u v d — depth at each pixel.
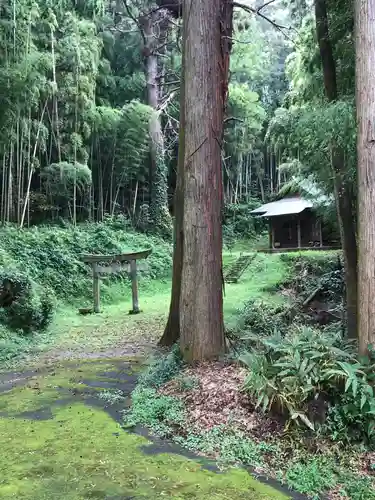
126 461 3.40
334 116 4.31
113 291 15.55
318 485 3.01
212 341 5.34
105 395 5.09
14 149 16.42
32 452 3.57
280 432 3.60
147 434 3.97
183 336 5.48
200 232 5.40
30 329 9.26
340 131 4.39
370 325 3.81
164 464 3.35
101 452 3.57
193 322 5.37
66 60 17.83
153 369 5.57
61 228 17.84
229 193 30.11
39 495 2.89
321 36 6.51
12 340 8.35
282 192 24.77
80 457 3.48
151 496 2.88
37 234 15.59
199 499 2.86
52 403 4.90
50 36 17.25
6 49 13.34
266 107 31.22
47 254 14.73
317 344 3.99
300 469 3.18
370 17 3.84
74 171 17.59
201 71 5.43
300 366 3.73
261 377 3.92
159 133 23.28
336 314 9.92
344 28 6.29
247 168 31.50
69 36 17.75
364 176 3.86
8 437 3.90
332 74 6.46
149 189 23.72
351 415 3.46
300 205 22.73
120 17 21.72
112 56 22.78
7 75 12.82
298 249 21.94
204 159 5.43
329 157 5.96
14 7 13.08
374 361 3.71
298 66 8.98
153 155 23.19
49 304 9.95
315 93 7.61
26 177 17.58
